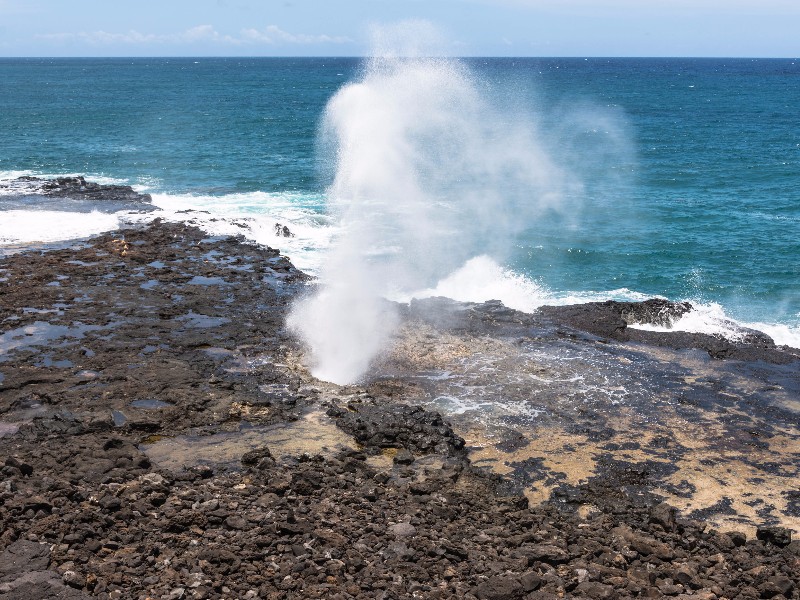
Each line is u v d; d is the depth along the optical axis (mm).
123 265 23641
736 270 27641
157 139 58469
